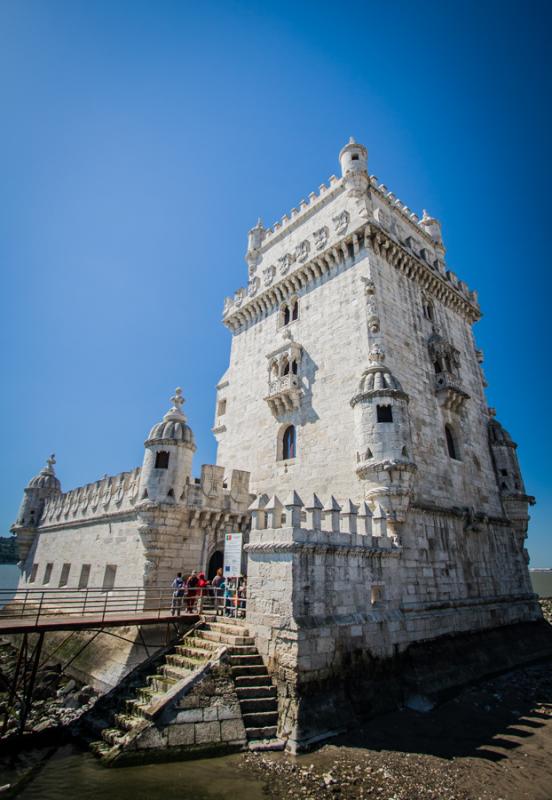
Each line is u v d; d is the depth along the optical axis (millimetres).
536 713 17984
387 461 21734
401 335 28719
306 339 31125
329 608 17016
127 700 16188
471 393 34219
